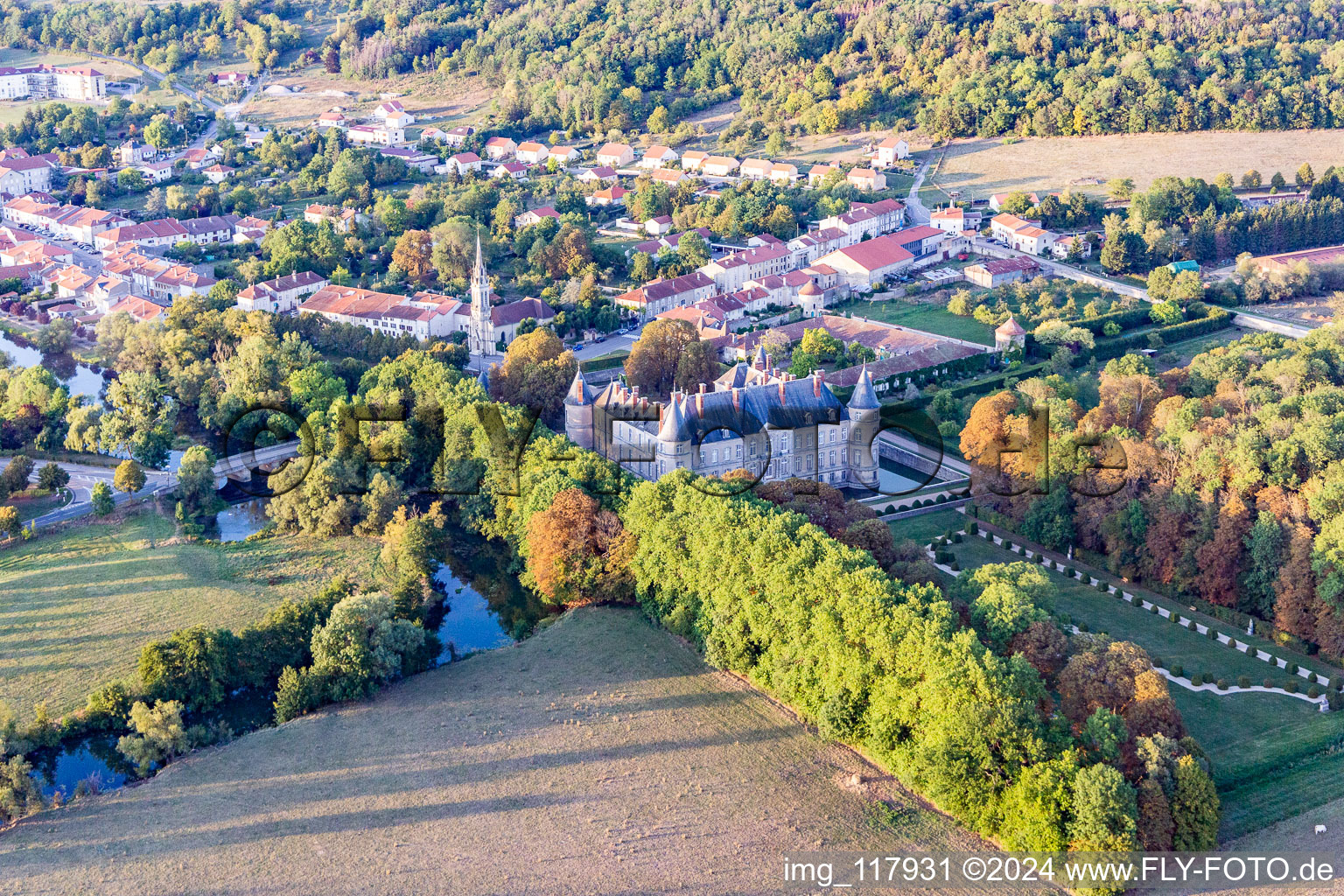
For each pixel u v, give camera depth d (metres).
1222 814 171.25
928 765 170.25
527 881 163.00
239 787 183.38
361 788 182.75
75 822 175.88
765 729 194.38
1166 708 172.00
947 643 175.75
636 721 197.50
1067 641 187.75
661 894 160.12
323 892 161.62
